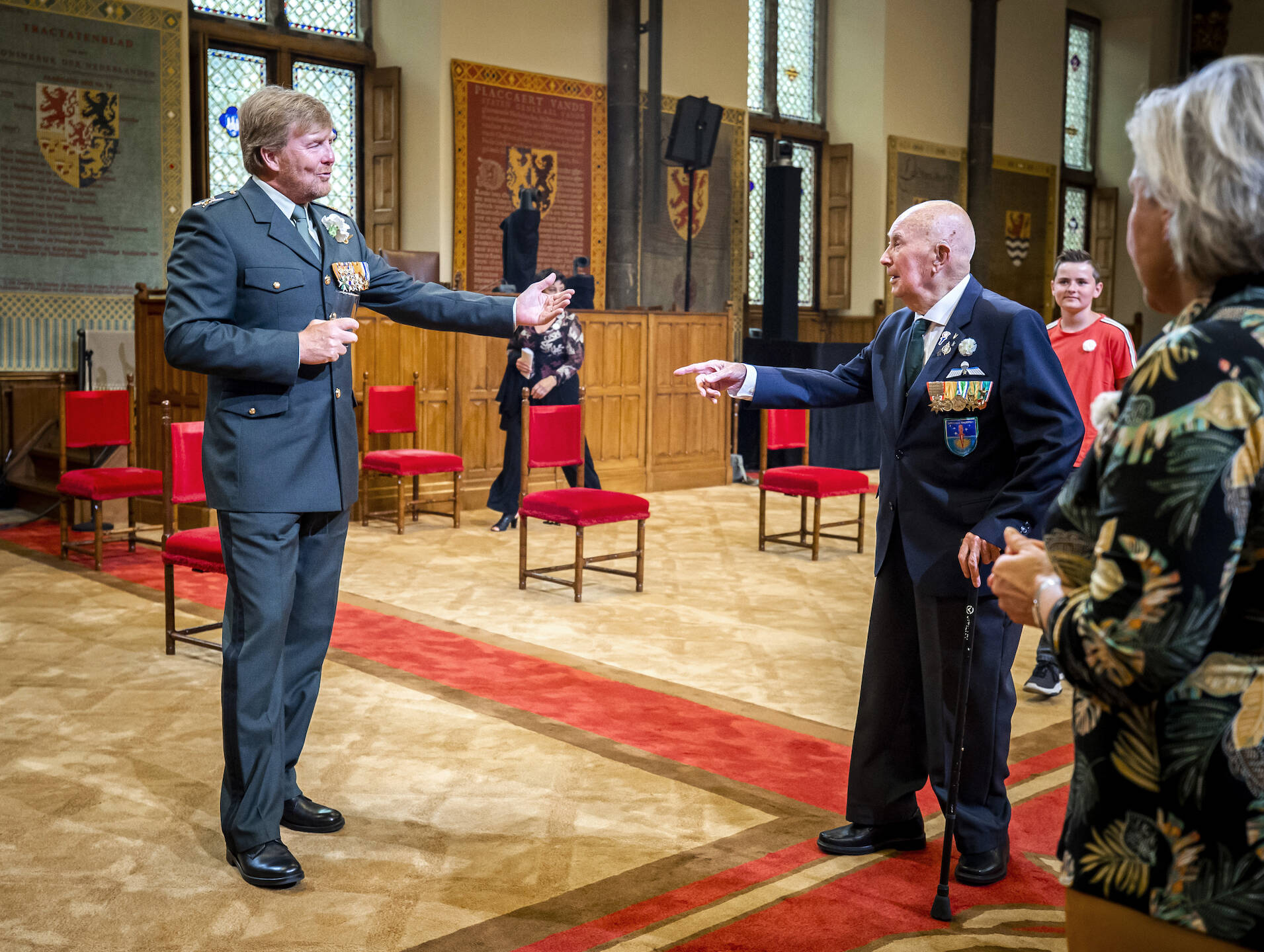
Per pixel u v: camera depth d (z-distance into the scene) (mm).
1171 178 1206
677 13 12523
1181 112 1204
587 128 11805
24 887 2719
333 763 3596
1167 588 1127
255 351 2631
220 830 3088
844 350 12047
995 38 15672
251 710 2762
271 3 10430
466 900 2684
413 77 10805
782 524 8602
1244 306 1185
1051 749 3867
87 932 2504
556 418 6324
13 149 8633
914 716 2955
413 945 2457
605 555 6172
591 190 11898
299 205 2873
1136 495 1154
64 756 3617
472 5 10781
